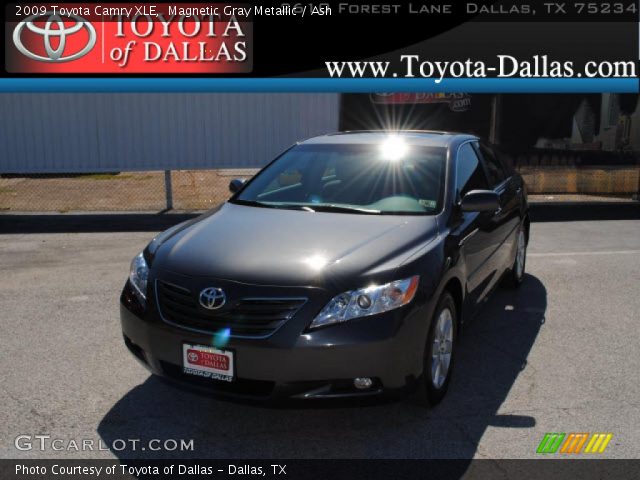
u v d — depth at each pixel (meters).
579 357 4.74
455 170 4.83
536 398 4.06
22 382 4.29
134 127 11.83
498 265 5.48
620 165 12.66
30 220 10.80
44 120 11.66
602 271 7.36
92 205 12.47
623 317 5.67
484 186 5.41
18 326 5.42
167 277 3.68
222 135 12.03
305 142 5.52
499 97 12.38
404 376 3.49
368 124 12.37
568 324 5.47
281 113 12.12
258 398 3.40
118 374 4.43
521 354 4.80
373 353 3.34
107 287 6.66
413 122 12.35
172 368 3.65
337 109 12.27
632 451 3.44
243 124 12.06
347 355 3.32
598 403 3.99
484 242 4.87
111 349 4.89
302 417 3.83
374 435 3.62
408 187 4.62
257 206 4.70
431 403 3.87
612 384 4.27
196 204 12.59
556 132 12.51
